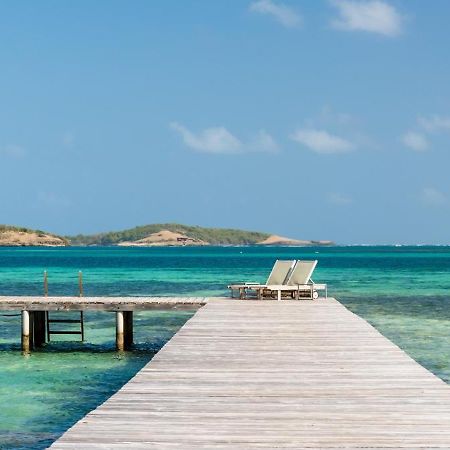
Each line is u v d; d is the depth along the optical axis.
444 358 19.56
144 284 50.59
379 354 13.33
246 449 7.30
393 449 7.30
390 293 42.19
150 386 10.40
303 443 7.50
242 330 16.86
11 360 20.95
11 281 55.69
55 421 13.30
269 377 11.12
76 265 88.50
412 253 175.12
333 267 81.94
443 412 8.82
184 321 30.59
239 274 64.81
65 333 24.77
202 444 7.45
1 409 14.27
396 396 9.74
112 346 23.91
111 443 7.47
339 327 17.38
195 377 11.09
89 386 16.72
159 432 7.89
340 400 9.50
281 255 149.38
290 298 25.83
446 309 32.91
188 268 78.69
